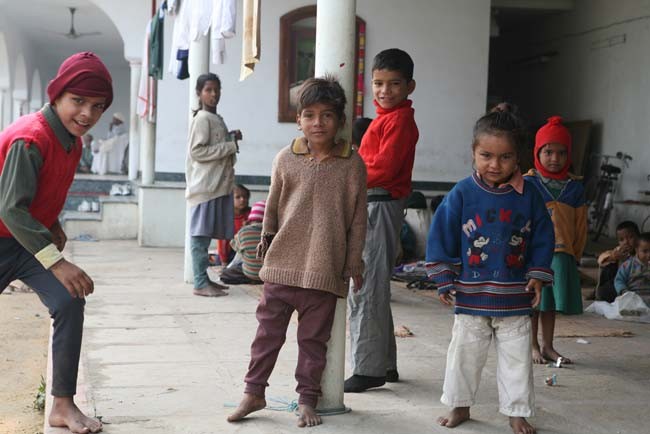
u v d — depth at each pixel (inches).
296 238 123.6
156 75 369.7
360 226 124.6
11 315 269.3
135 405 134.5
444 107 452.1
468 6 450.3
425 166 452.4
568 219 175.3
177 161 434.3
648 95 483.5
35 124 114.5
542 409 138.9
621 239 270.1
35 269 119.4
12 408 171.8
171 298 250.8
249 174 437.4
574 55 565.9
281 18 434.6
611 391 152.9
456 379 125.3
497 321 124.1
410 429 124.6
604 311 245.0
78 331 120.3
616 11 514.3
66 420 120.7
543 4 550.6
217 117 252.4
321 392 128.6
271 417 128.5
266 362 126.6
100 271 319.9
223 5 200.1
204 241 256.8
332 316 126.2
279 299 125.0
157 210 430.0
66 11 681.0
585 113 553.0
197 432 120.6
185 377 154.2
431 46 448.8
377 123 145.4
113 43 849.5
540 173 177.8
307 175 123.1
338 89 121.8
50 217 122.3
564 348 193.6
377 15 442.6
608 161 520.7
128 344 182.4
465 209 124.3
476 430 125.3
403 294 283.0
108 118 1022.4
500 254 122.6
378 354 145.4
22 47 776.3
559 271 175.8
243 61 187.0
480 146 122.6
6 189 110.6
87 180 574.6
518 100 651.5
